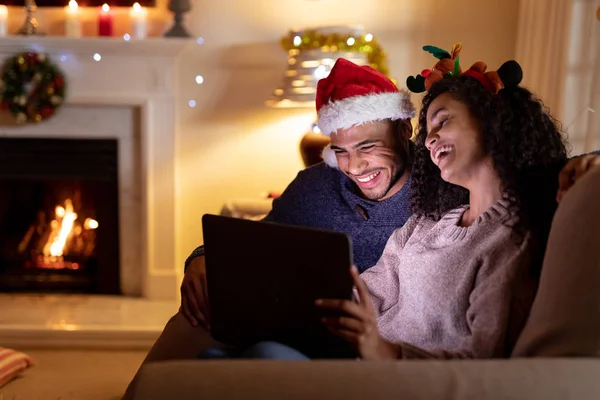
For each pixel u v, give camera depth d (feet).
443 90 3.91
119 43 9.72
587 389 2.75
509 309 3.42
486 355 3.32
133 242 10.64
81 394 7.30
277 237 3.45
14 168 10.33
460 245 3.79
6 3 10.14
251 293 3.68
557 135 3.87
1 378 7.43
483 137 3.73
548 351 3.03
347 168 4.73
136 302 10.39
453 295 3.70
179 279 10.61
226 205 9.30
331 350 3.43
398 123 4.77
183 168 10.61
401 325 4.06
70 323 9.34
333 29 9.59
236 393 2.70
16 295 10.64
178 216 10.55
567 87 8.72
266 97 10.48
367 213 4.94
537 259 3.59
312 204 5.15
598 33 8.44
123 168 10.44
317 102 4.93
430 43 10.47
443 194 4.26
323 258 3.25
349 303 3.23
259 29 10.36
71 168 10.39
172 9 9.89
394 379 2.74
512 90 3.81
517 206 3.68
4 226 10.88
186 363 2.86
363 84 4.69
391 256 4.45
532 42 9.69
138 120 10.30
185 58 10.38
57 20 10.25
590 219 3.09
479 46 10.50
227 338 3.95
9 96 9.82
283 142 10.60
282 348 3.24
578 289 3.02
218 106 10.48
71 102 10.01
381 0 10.39
